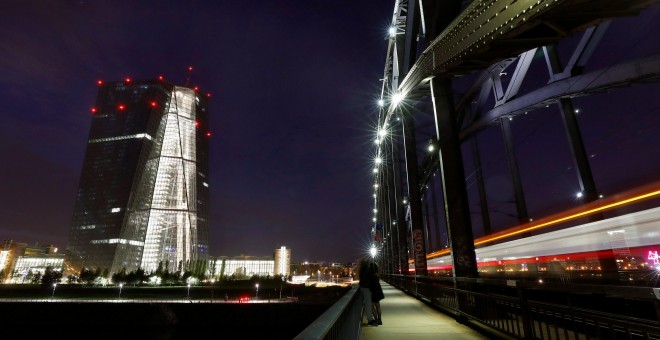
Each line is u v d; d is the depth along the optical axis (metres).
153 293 115.56
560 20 7.89
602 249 17.30
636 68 33.00
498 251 29.11
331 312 2.89
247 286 131.62
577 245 19.30
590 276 17.05
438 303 14.42
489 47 9.88
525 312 6.60
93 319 67.62
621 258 16.27
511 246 26.92
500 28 9.01
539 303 6.11
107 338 63.12
